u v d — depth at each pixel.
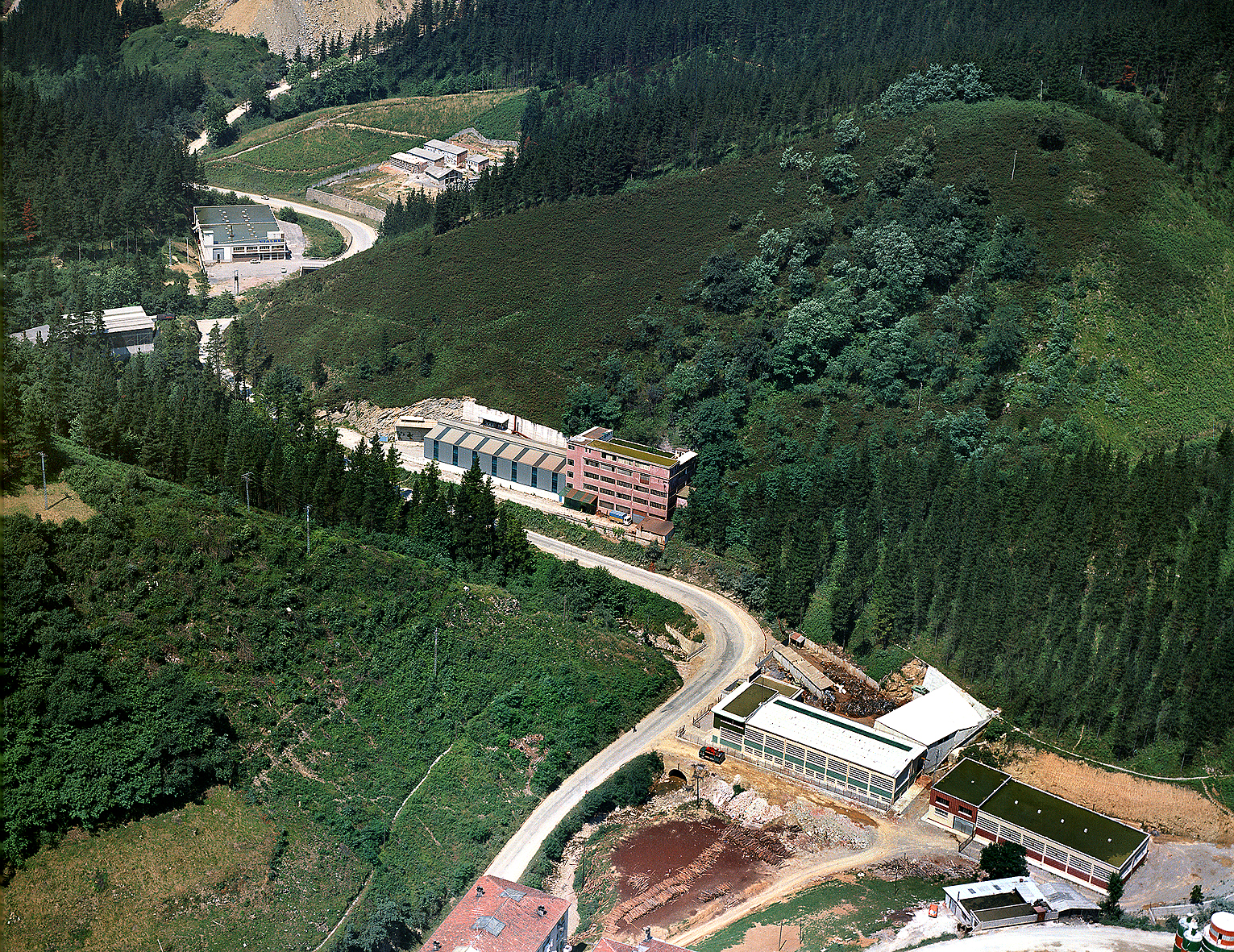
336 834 155.25
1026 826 170.00
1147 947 148.12
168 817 146.50
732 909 156.75
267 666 172.00
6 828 135.50
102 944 132.62
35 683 147.38
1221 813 178.75
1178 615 196.75
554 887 160.12
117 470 190.88
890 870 166.12
